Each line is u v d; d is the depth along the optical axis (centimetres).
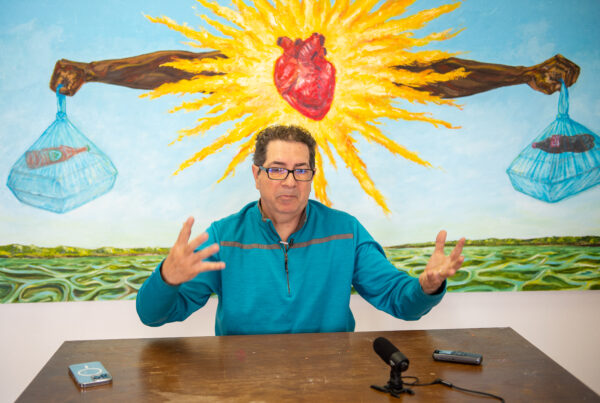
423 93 260
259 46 252
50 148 242
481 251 263
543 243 265
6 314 243
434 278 144
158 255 250
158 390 123
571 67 265
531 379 129
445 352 142
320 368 135
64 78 243
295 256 180
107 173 246
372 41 257
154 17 247
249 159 254
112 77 246
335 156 258
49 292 244
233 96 252
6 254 241
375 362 139
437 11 259
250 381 127
